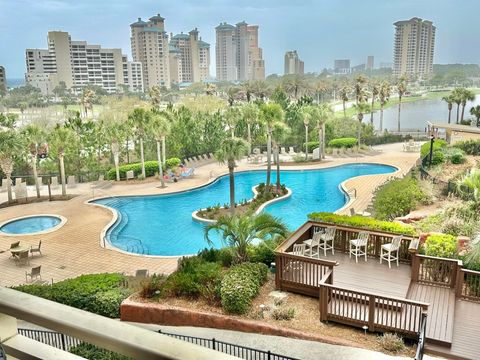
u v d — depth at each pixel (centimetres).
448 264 1195
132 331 131
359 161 4050
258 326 1089
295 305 1181
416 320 1004
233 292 1159
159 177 3488
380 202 2183
